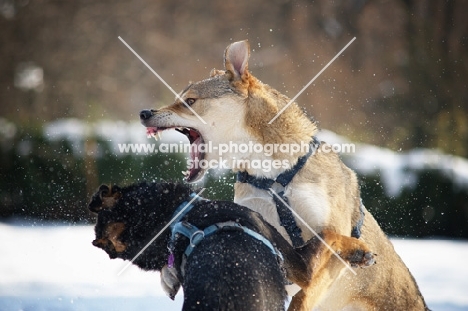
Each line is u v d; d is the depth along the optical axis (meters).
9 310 6.87
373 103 24.75
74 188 15.97
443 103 23.34
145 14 27.95
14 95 26.28
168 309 7.15
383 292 6.40
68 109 26.17
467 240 15.41
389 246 6.51
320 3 27.94
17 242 12.06
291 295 5.48
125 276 9.23
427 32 24.67
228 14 28.53
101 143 15.92
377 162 15.72
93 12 27.58
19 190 16.06
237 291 4.18
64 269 9.57
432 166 15.72
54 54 26.91
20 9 27.14
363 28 27.20
